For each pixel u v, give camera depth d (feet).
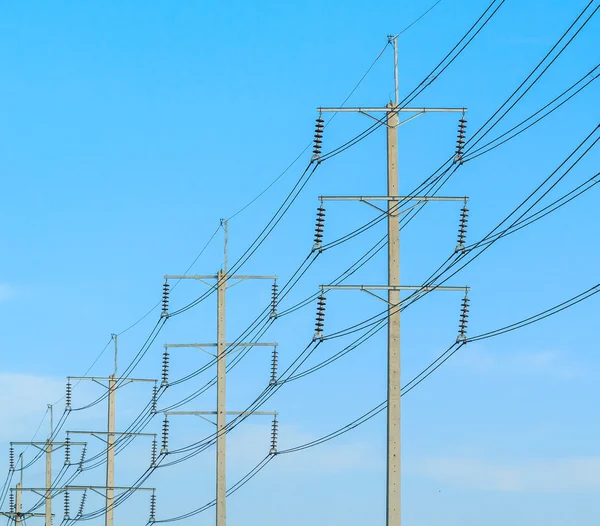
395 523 141.69
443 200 144.87
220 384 233.76
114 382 328.90
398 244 147.64
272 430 233.96
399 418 143.74
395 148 148.97
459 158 140.87
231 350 235.40
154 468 262.88
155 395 259.19
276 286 223.92
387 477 143.13
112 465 324.19
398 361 145.18
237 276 237.25
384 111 148.05
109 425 326.44
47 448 378.73
